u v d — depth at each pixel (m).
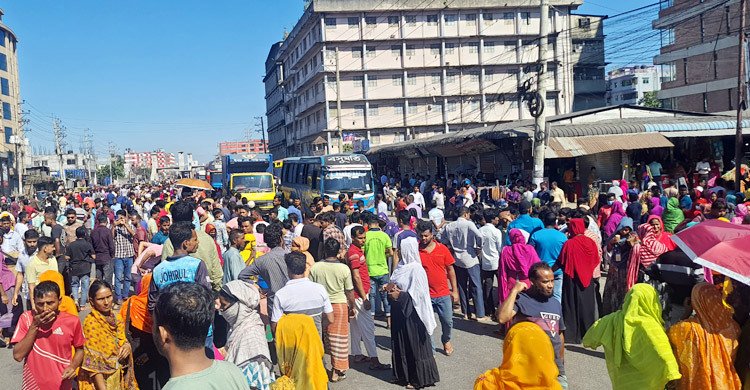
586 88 68.69
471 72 67.31
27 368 5.19
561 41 66.62
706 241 4.57
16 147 65.06
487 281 10.03
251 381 5.11
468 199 22.55
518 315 4.88
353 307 7.31
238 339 5.25
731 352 4.30
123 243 11.82
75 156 123.44
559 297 8.39
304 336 5.45
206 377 2.62
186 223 5.59
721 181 19.38
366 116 66.25
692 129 26.19
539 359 4.07
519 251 8.23
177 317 2.64
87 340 5.05
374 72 66.19
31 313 5.54
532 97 19.97
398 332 7.05
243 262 8.07
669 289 5.29
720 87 46.75
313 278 7.20
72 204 24.05
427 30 66.12
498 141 29.02
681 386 4.33
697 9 47.66
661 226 7.89
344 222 13.91
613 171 27.08
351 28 65.44
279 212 14.37
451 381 7.17
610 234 12.70
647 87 99.12
